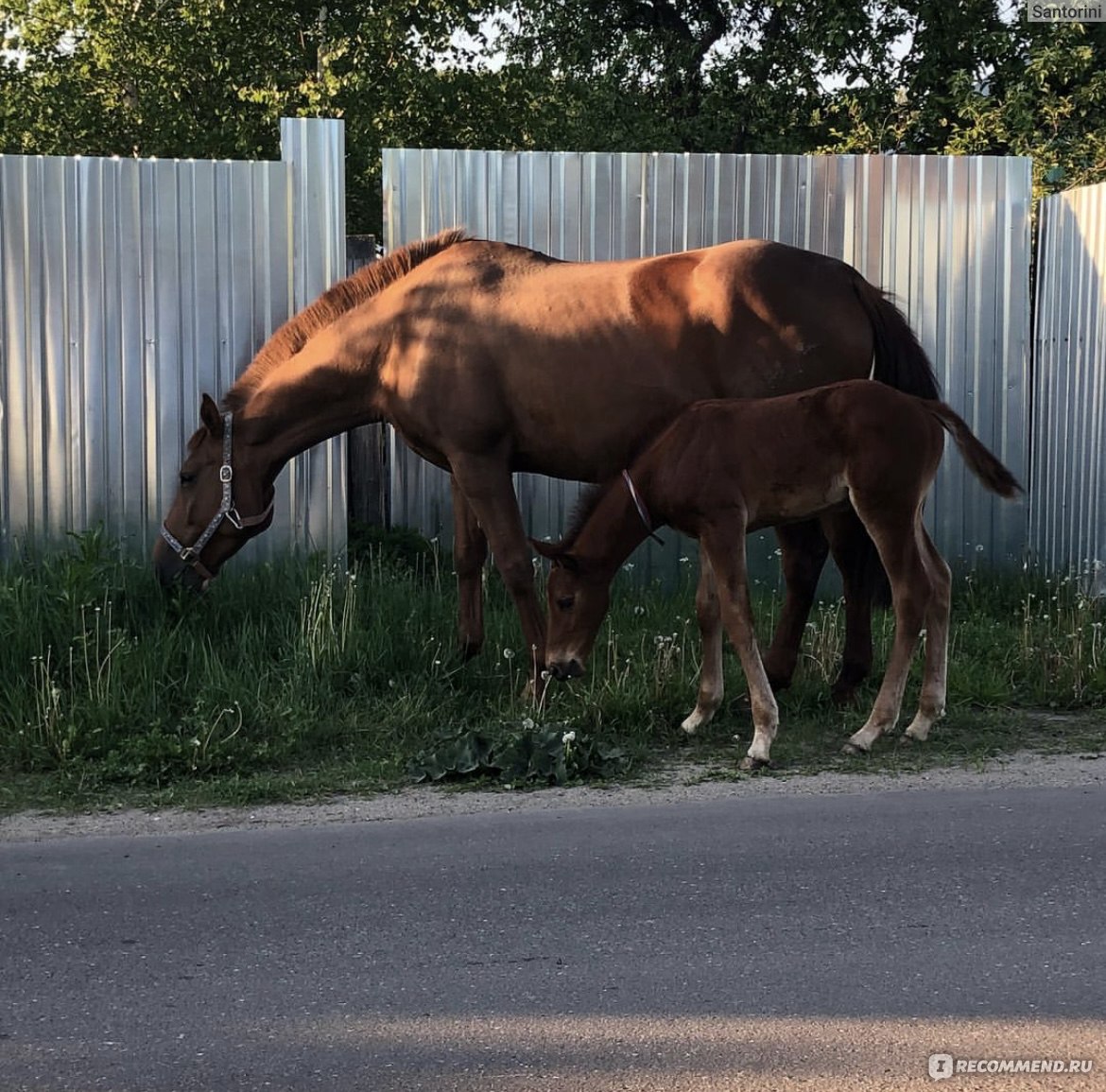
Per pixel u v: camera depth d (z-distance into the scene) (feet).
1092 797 15.96
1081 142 43.19
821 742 19.06
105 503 26.30
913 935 11.75
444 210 27.27
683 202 27.73
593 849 14.26
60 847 14.89
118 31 49.32
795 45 57.00
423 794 16.97
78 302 25.98
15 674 20.57
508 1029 10.16
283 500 26.50
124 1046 10.00
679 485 18.16
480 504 21.08
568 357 20.54
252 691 20.07
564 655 18.83
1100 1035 9.91
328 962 11.46
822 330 20.31
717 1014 10.32
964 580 28.30
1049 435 29.30
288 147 26.37
